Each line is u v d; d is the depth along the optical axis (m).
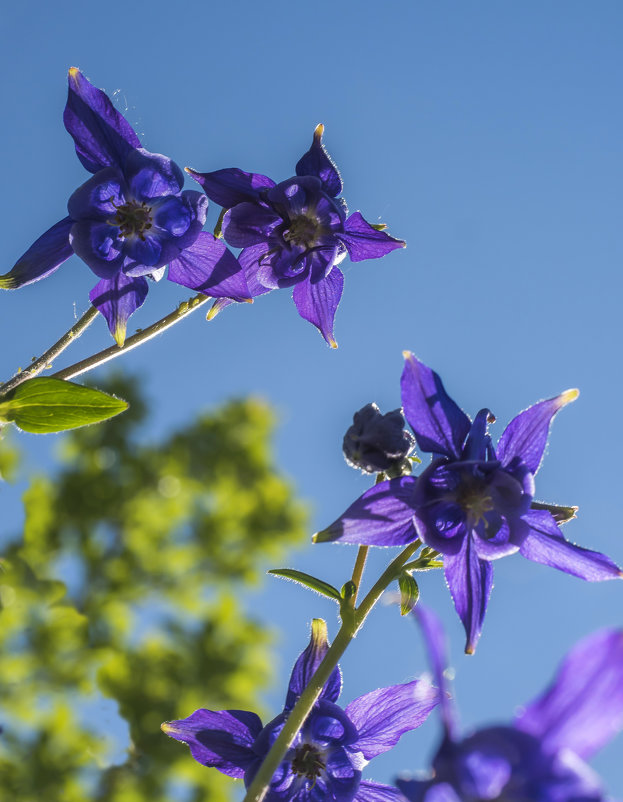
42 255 0.42
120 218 0.42
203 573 1.35
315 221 0.42
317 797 0.37
